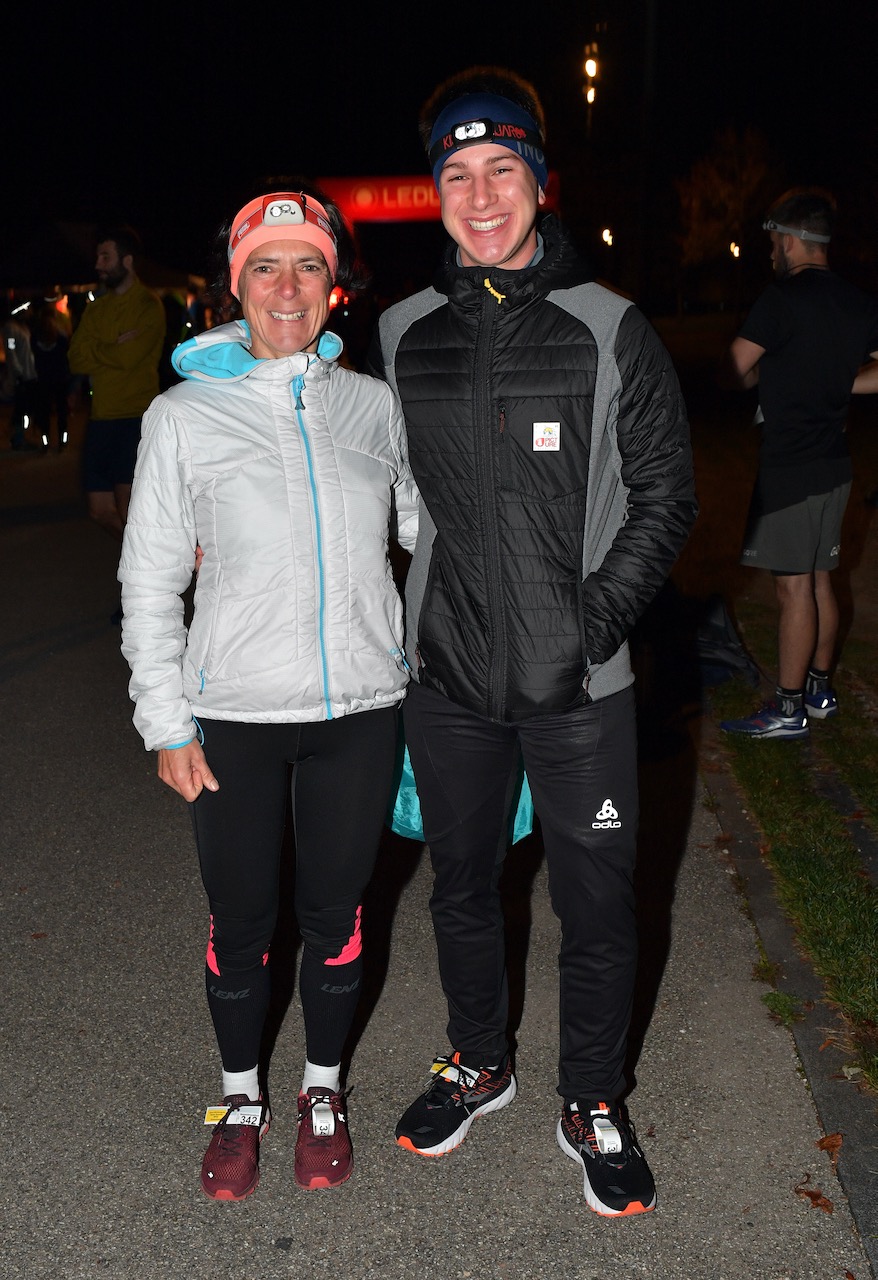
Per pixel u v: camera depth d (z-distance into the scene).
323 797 2.41
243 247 2.24
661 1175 2.55
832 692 5.14
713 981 3.25
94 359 6.71
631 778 2.44
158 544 2.24
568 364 2.23
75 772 4.82
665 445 2.26
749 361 4.45
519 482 2.29
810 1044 2.94
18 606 7.43
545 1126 2.73
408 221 30.16
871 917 3.44
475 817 2.54
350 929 2.53
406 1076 2.91
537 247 2.35
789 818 4.15
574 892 2.46
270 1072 2.94
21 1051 3.01
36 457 14.92
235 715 2.28
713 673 5.47
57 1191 2.54
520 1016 3.15
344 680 2.29
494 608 2.35
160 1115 2.77
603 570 2.31
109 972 3.36
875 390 4.45
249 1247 2.39
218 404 2.22
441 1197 2.52
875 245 22.25
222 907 2.43
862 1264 2.31
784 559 4.64
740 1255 2.34
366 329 11.83
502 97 2.24
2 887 3.87
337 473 2.27
